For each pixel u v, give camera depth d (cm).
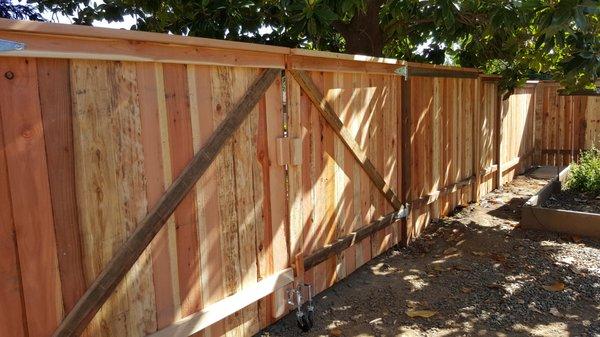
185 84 266
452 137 618
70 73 216
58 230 217
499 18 442
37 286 212
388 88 467
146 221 251
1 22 187
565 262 467
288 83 336
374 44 582
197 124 274
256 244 324
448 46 650
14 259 203
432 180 573
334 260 411
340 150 404
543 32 390
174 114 262
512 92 757
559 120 1001
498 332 346
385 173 474
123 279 246
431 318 368
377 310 383
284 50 321
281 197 341
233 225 305
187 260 277
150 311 260
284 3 417
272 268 338
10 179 200
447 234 556
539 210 558
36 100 206
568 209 601
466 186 676
